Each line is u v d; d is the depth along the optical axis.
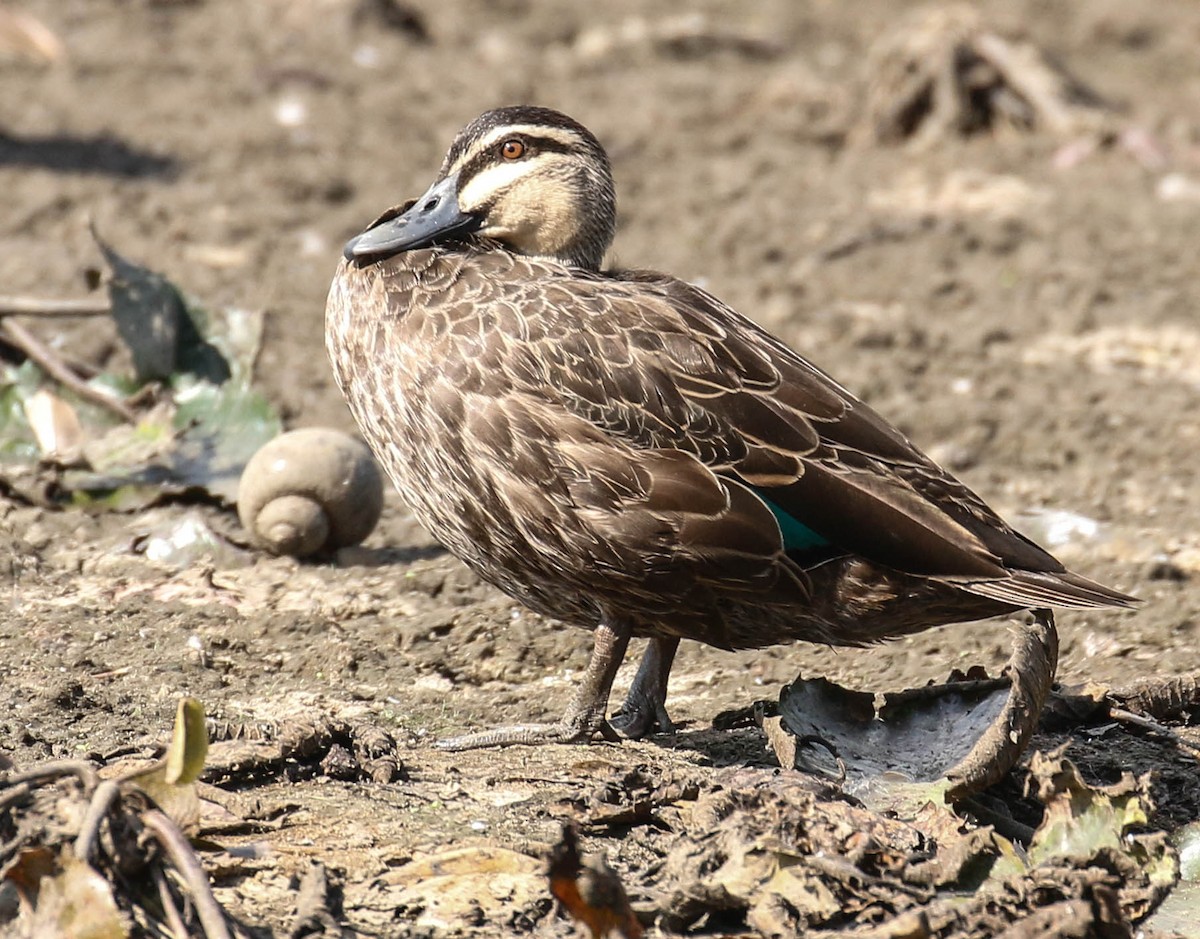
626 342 8.86
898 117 24.41
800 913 7.11
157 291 13.45
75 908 6.39
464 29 28.95
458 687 10.22
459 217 10.12
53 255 17.41
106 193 19.67
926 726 8.86
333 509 11.78
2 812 6.76
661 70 27.58
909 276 19.00
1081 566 12.26
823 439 8.81
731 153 23.69
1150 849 7.75
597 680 9.22
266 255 18.36
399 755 8.98
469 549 9.40
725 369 8.87
